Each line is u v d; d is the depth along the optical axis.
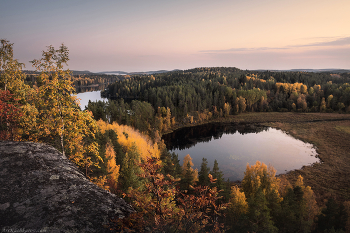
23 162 4.63
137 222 3.52
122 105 137.00
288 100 171.38
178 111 144.00
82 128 14.61
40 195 3.66
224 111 158.38
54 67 13.90
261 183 42.22
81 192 4.01
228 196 31.23
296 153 80.50
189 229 4.26
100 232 3.07
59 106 14.09
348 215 31.31
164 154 49.66
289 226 30.08
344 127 113.44
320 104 163.12
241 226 25.67
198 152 84.38
